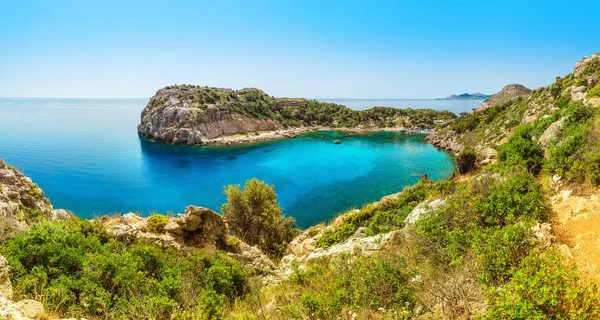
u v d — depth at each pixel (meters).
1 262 7.47
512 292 5.39
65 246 10.97
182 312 8.87
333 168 70.19
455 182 27.53
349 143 105.75
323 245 22.58
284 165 74.56
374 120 148.75
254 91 182.12
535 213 8.52
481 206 9.45
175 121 111.94
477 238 7.57
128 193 52.97
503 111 82.88
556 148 14.82
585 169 10.55
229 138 114.00
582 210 8.70
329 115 156.88
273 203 29.89
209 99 132.12
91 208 45.59
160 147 99.50
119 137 116.81
